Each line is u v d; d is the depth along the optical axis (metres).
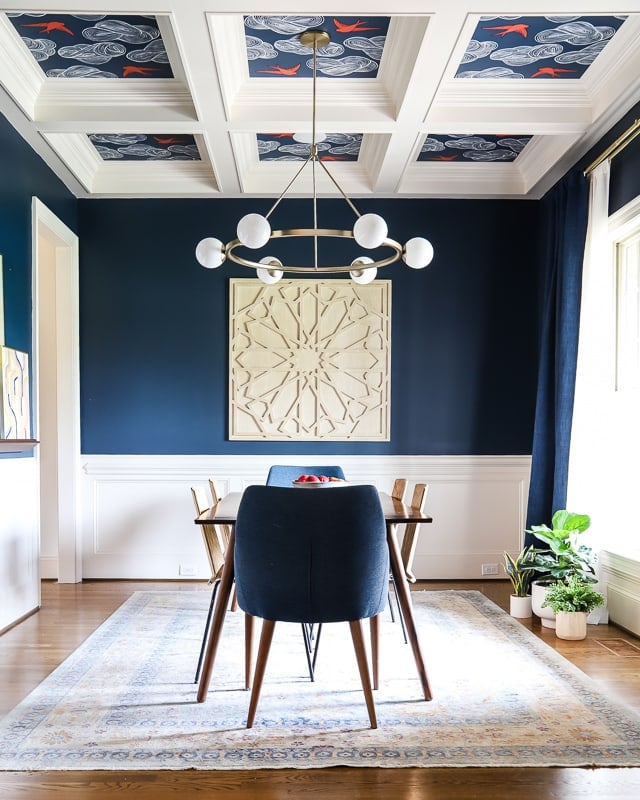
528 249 5.59
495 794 2.17
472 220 5.57
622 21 3.31
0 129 3.91
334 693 3.00
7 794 2.16
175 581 5.37
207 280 5.53
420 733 2.59
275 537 2.60
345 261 5.54
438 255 5.56
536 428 4.90
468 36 3.35
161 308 5.52
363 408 5.49
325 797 2.16
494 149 4.97
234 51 3.56
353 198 5.55
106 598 4.78
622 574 4.05
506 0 2.97
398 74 3.75
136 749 2.46
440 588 5.16
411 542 3.61
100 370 5.50
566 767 2.35
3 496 3.94
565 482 4.50
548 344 4.89
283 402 5.48
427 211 5.57
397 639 3.80
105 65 3.77
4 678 3.18
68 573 5.32
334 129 4.17
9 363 3.94
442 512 5.51
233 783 2.24
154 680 3.16
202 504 3.47
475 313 5.57
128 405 5.49
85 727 2.64
